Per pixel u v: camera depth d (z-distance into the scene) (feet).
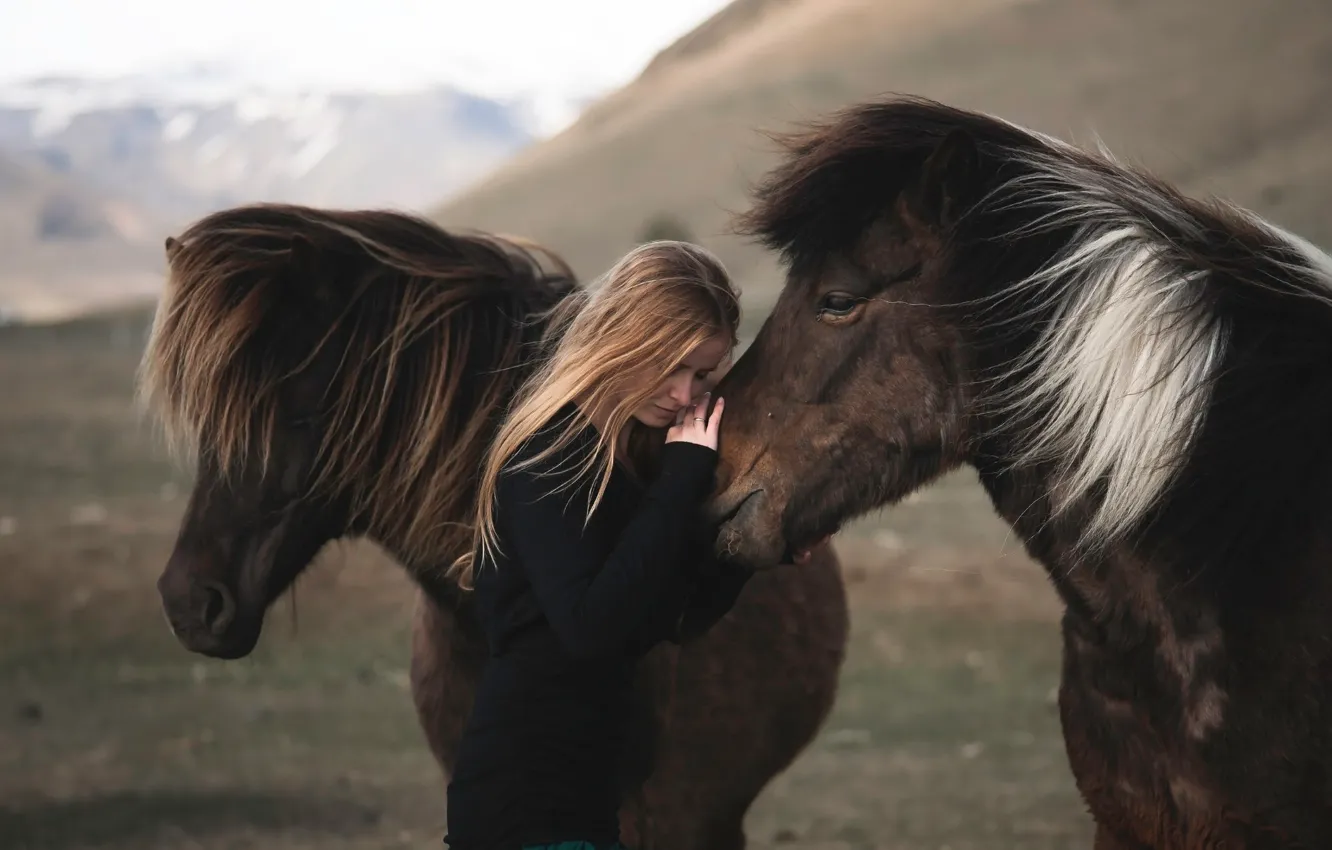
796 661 13.34
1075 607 9.52
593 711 8.48
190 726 26.25
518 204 188.85
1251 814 8.80
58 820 20.33
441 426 10.99
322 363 10.86
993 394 9.30
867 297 9.37
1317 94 145.69
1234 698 8.76
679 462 8.79
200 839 19.31
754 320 69.82
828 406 9.39
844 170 9.45
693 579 9.71
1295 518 8.75
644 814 11.87
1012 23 196.03
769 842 19.34
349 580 36.86
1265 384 9.00
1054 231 9.29
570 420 8.71
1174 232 9.39
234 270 10.84
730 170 174.60
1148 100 155.12
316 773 23.22
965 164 9.11
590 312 8.71
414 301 11.10
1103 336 8.96
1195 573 8.90
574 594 8.18
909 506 46.19
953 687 28.22
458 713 11.55
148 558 39.58
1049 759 23.61
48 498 48.55
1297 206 115.34
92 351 110.01
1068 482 9.25
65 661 30.96
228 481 10.85
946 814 20.52
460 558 9.72
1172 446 8.85
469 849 8.22
